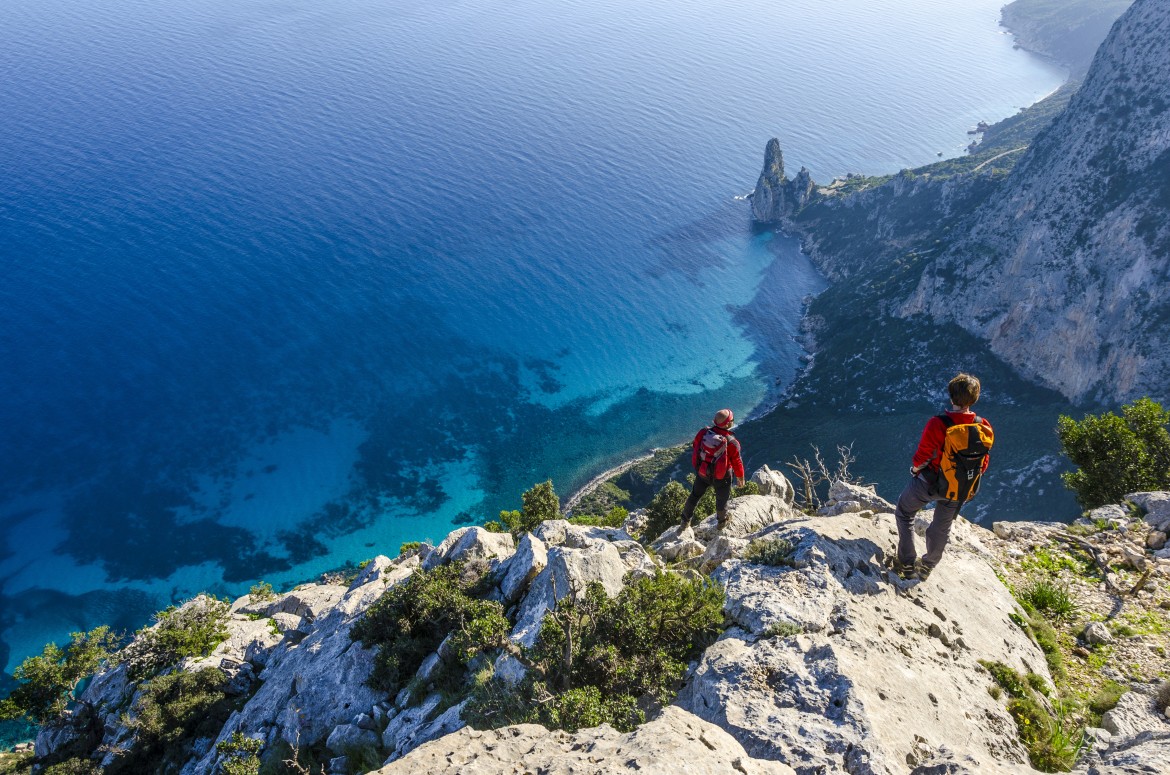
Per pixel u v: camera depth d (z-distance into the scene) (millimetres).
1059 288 124625
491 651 12680
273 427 144625
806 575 9672
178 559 113500
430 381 163125
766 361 175125
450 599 15477
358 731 14258
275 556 115000
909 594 9703
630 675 9164
